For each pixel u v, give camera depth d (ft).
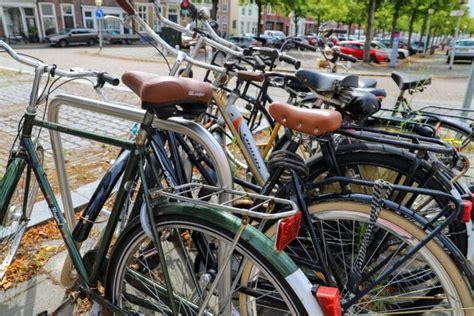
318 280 4.97
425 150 5.00
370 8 53.06
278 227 3.77
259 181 6.31
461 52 56.18
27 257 7.06
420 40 99.09
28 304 6.01
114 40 79.20
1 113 17.22
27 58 5.11
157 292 4.99
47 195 5.29
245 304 4.92
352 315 4.57
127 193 4.74
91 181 10.27
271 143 7.38
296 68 7.59
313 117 4.32
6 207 5.49
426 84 9.12
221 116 7.00
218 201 4.49
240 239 4.00
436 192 4.27
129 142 4.44
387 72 41.78
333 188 5.48
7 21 78.84
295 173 4.43
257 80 6.51
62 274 5.88
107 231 4.84
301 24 136.77
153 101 3.83
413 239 4.45
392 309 5.51
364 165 5.53
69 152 12.53
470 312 4.37
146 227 4.31
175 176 4.99
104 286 5.00
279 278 3.89
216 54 8.26
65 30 75.72
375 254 5.14
